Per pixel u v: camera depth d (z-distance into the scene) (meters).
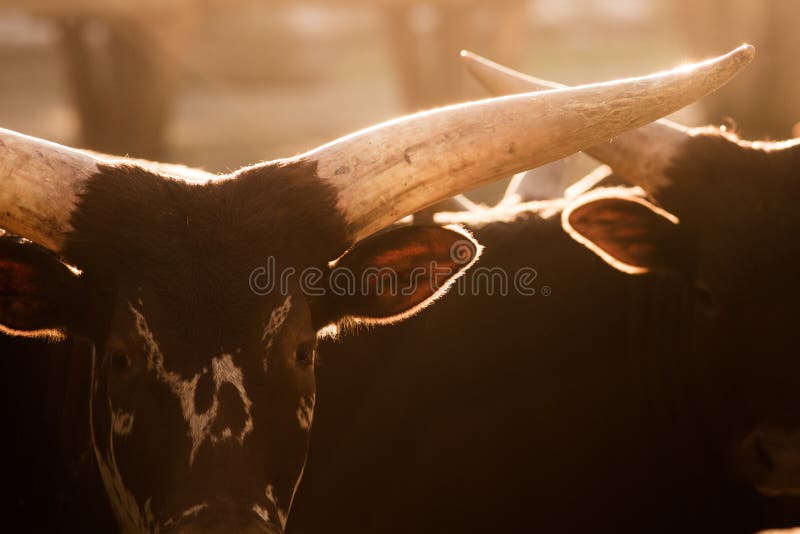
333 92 71.56
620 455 14.61
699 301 13.91
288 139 54.19
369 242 11.44
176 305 10.15
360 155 11.32
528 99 11.41
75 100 43.81
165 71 42.09
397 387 14.56
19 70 72.25
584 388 14.63
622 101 11.27
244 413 9.91
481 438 14.48
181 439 9.80
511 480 14.48
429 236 11.46
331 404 14.27
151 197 10.80
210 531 9.36
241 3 43.09
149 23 41.12
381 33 83.25
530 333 14.68
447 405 14.56
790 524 14.11
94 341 10.89
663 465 14.59
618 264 14.44
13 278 10.85
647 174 14.33
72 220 10.66
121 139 42.41
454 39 45.88
